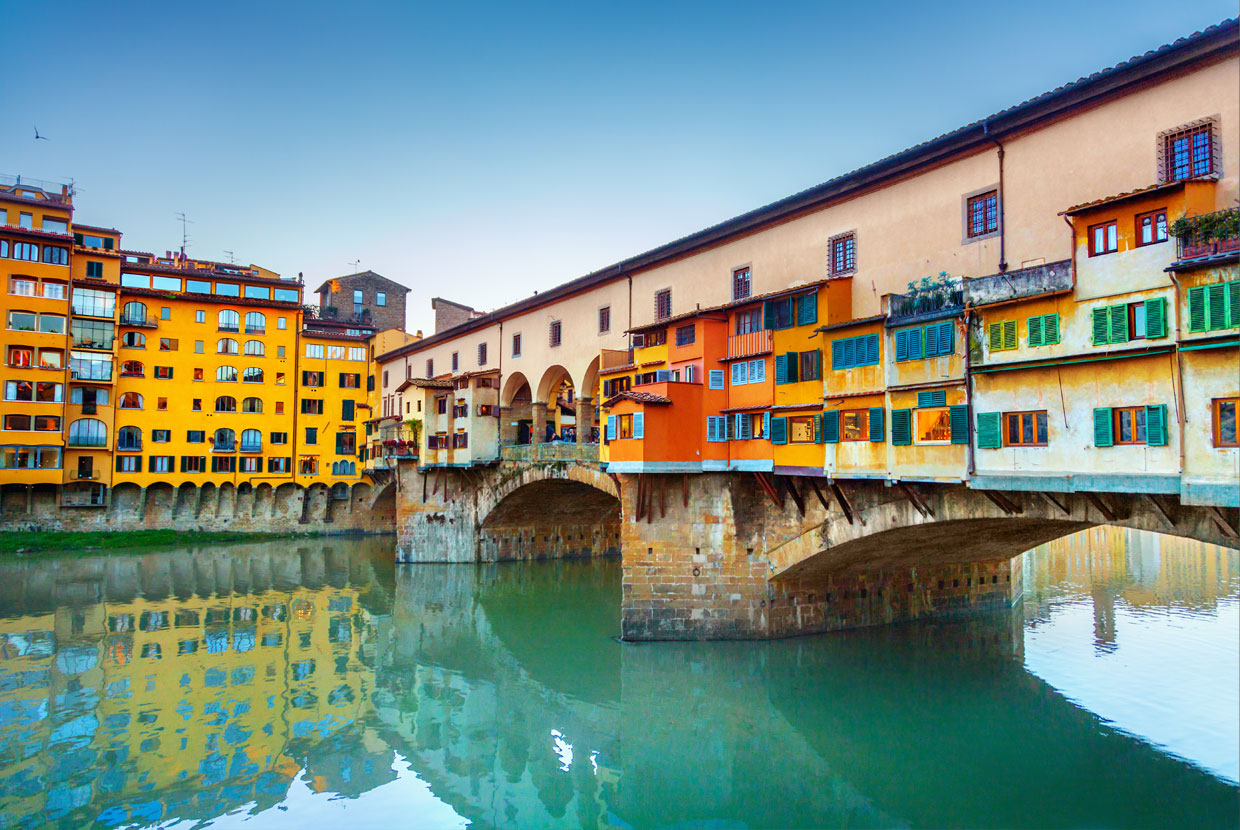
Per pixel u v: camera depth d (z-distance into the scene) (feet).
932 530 80.69
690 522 97.14
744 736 75.10
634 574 98.68
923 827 58.85
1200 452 51.67
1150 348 54.44
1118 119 63.62
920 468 70.69
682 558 97.35
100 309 193.98
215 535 208.13
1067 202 66.44
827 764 69.56
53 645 104.68
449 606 131.23
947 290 70.03
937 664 92.02
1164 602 128.36
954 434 67.56
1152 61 60.39
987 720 76.28
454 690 89.15
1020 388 62.75
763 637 95.76
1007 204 70.79
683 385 96.02
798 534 90.79
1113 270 57.00
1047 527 82.84
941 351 69.00
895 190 81.41
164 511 205.36
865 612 105.19
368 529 230.48
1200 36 57.11
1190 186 53.26
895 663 92.27
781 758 70.95
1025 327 62.34
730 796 65.21
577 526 182.39
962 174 75.00
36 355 184.44
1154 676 87.10
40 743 72.38
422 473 174.09
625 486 99.45
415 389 172.96
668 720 78.64
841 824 60.13
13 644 104.94
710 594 96.27
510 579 155.12
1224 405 50.96
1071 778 64.49
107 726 76.69
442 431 167.63
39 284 185.06
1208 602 128.47
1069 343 59.21
